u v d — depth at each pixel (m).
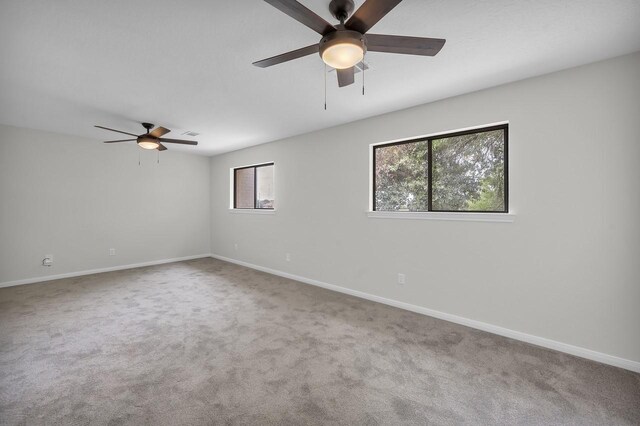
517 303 2.53
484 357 2.22
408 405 1.69
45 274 4.34
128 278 4.52
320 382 1.90
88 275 4.68
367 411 1.64
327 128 3.99
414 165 3.30
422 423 1.55
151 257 5.50
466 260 2.81
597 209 2.19
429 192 3.16
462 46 1.99
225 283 4.26
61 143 4.46
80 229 4.67
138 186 5.31
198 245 6.21
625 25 1.73
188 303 3.38
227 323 2.81
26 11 1.60
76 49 2.01
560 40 1.91
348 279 3.76
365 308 3.24
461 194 2.98
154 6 1.58
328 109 3.23
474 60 2.17
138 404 1.67
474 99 2.73
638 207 2.04
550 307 2.38
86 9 1.59
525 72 2.36
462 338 2.53
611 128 2.13
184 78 2.48
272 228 4.87
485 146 2.84
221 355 2.22
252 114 3.42
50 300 3.45
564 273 2.32
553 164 2.35
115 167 5.03
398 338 2.52
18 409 1.61
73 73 2.38
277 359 2.17
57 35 1.84
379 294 3.45
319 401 1.72
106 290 3.87
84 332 2.60
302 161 4.34
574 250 2.28
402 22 1.74
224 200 5.97
